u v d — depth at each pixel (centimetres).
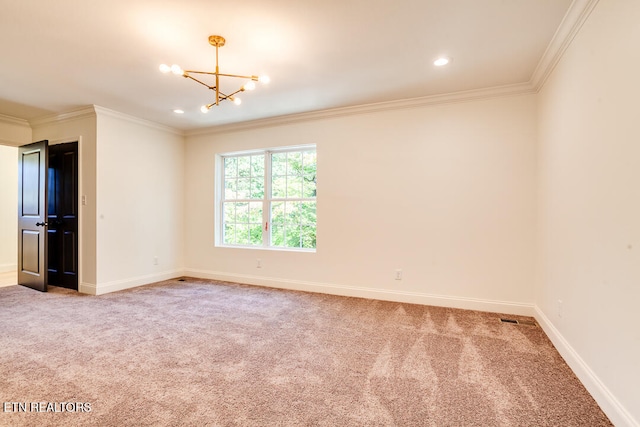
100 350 239
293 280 431
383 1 196
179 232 512
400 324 297
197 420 160
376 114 384
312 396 182
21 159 439
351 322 302
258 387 190
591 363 187
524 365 218
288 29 228
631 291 149
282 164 459
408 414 166
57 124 431
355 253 395
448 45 249
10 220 566
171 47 253
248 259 464
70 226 420
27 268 432
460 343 254
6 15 209
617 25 163
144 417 161
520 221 323
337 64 281
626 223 153
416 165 365
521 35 234
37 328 282
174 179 502
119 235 422
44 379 197
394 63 279
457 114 347
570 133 225
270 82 318
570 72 225
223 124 472
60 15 209
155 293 406
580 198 206
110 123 410
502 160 330
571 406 173
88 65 283
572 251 219
